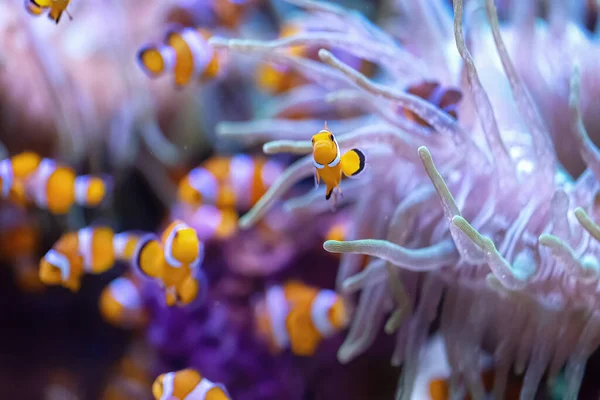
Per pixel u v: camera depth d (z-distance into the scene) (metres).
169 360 0.97
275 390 0.94
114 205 1.05
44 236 1.04
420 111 0.81
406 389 0.84
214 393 0.80
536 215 0.79
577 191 0.80
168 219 1.01
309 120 0.98
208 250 0.96
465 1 0.95
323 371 0.96
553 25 0.93
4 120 1.00
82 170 1.03
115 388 0.98
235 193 0.96
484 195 0.81
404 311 0.82
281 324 0.91
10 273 1.03
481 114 0.79
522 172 0.81
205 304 0.96
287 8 1.10
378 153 0.86
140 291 0.96
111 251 0.84
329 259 0.97
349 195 0.91
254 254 0.96
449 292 0.84
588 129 0.91
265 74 1.00
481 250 0.76
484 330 0.84
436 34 0.91
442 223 0.82
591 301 0.77
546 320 0.79
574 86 0.79
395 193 0.87
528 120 0.80
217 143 1.06
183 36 0.84
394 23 1.03
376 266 0.84
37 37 0.97
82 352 1.03
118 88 1.01
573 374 0.80
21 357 1.01
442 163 0.83
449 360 0.84
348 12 0.94
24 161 0.86
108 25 1.01
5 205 1.00
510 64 0.79
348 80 0.88
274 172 0.96
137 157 1.04
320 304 0.89
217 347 0.95
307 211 0.93
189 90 1.03
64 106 0.99
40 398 0.97
